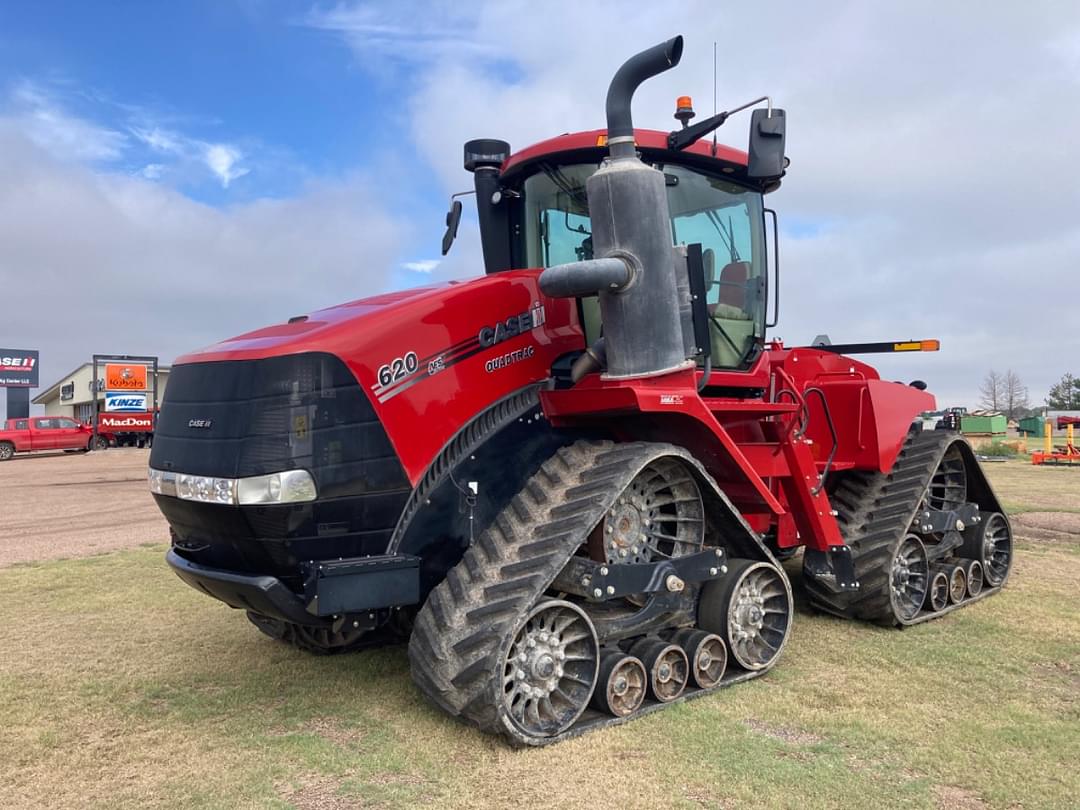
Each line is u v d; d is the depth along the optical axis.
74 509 12.91
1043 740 3.73
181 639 5.43
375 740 3.73
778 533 5.73
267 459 3.59
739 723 3.91
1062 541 9.01
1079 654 5.01
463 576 3.84
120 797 3.22
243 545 3.69
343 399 3.71
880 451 5.94
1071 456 20.47
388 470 3.79
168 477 3.96
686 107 4.64
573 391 4.20
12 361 42.22
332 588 3.53
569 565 3.96
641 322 4.00
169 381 4.20
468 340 4.15
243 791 3.25
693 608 4.53
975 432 28.69
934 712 4.06
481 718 3.57
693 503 4.39
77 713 4.11
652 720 3.93
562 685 3.85
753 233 5.32
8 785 3.34
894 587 5.61
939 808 3.14
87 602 6.48
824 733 3.81
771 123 4.14
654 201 4.03
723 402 4.78
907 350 7.63
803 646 5.20
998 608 6.16
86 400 45.16
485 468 4.10
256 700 4.28
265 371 3.66
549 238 4.91
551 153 4.75
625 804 3.13
